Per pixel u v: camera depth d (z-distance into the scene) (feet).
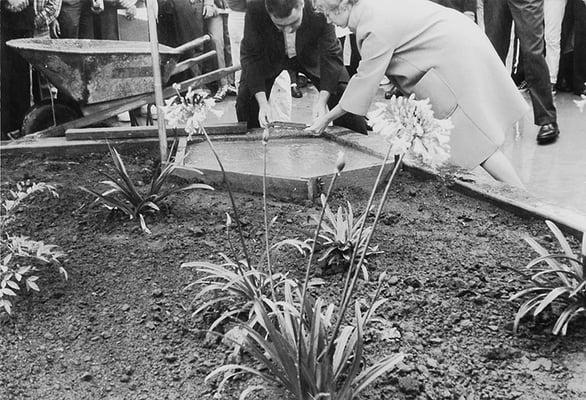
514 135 24.88
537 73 23.47
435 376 9.07
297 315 9.04
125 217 13.51
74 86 19.84
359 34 14.32
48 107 21.02
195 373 9.25
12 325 10.38
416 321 10.17
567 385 8.93
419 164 15.35
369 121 7.91
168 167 14.05
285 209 13.84
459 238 12.66
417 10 14.33
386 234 12.76
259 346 9.39
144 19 28.63
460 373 9.14
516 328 9.79
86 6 25.95
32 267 11.72
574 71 30.48
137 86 20.81
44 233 13.14
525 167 21.58
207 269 11.07
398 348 9.55
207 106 9.93
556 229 10.86
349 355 8.41
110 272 11.65
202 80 21.77
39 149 17.76
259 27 17.33
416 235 12.75
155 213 13.62
